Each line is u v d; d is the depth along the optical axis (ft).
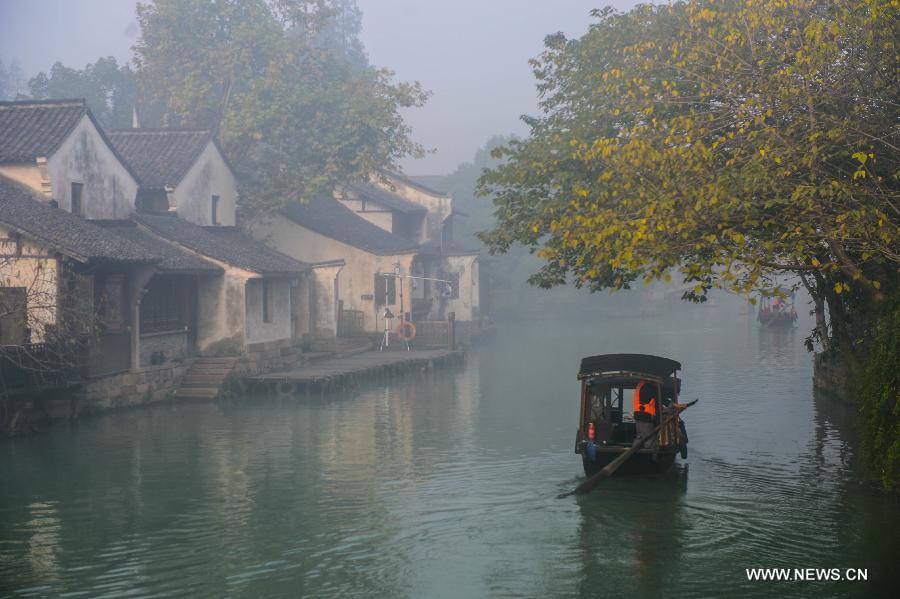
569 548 44.45
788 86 48.01
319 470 61.31
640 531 46.91
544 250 52.19
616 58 70.08
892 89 48.26
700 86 53.98
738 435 71.92
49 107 95.25
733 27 52.85
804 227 44.06
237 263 100.83
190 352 101.09
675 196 46.09
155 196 113.09
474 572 41.27
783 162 46.39
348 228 144.97
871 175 45.73
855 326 79.77
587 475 58.18
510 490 55.47
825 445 67.46
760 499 52.54
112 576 40.91
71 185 92.94
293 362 111.96
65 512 51.13
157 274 90.94
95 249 77.97
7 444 70.13
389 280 143.23
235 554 43.86
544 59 78.23
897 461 47.80
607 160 52.70
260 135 124.77
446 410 88.12
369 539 46.11
